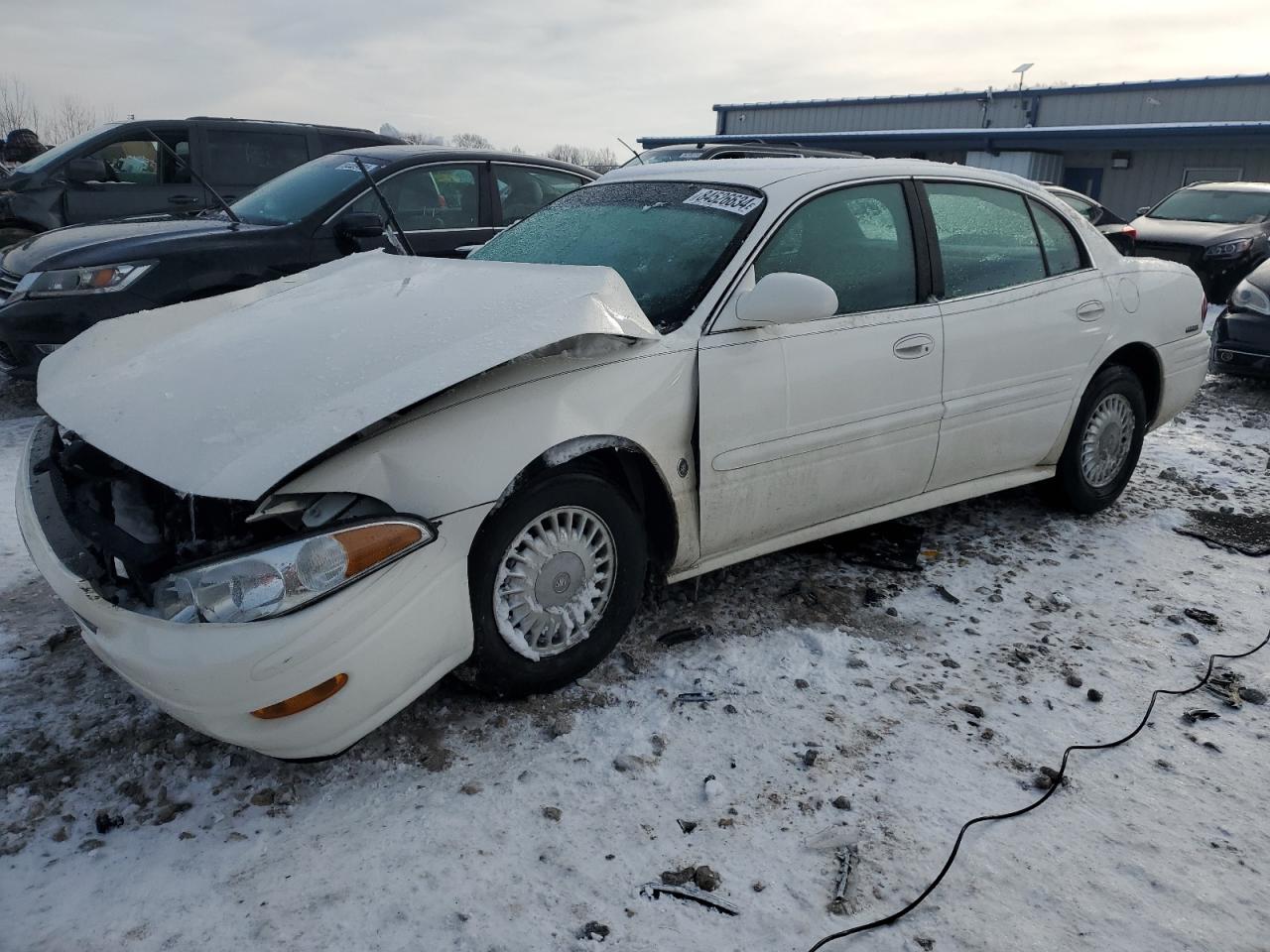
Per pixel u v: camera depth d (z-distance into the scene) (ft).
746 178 11.59
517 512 8.55
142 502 8.43
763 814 7.92
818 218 11.12
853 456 11.25
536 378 8.69
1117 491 14.90
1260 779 8.54
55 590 8.04
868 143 88.94
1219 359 24.39
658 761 8.55
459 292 9.60
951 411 12.05
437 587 7.91
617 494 9.36
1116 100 83.05
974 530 14.14
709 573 12.19
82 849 7.41
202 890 7.02
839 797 8.09
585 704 9.36
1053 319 13.10
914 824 7.84
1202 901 7.10
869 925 6.81
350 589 7.33
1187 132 72.18
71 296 17.57
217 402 7.96
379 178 20.65
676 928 6.75
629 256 11.02
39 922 6.70
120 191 27.66
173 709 7.32
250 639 6.97
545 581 8.96
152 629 7.19
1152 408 15.20
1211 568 13.02
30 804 7.84
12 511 14.28
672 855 7.45
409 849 7.44
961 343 12.05
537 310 8.64
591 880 7.18
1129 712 9.52
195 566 7.09
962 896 7.09
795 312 9.61
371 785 8.18
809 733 9.00
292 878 7.14
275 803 7.93
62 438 10.14
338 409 7.48
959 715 9.38
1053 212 13.75
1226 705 9.71
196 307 10.92
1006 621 11.34
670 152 32.78
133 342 9.99
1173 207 42.80
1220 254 37.78
